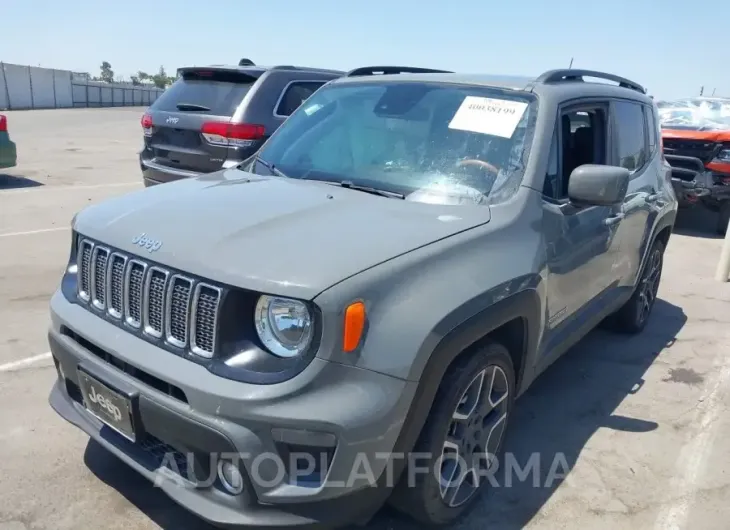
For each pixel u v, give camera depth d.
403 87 3.79
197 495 2.38
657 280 5.58
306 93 7.22
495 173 3.17
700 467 3.50
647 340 5.32
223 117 6.57
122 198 3.16
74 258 3.06
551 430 3.81
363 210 2.84
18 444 3.31
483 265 2.71
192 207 2.82
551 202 3.30
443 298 2.46
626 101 4.51
